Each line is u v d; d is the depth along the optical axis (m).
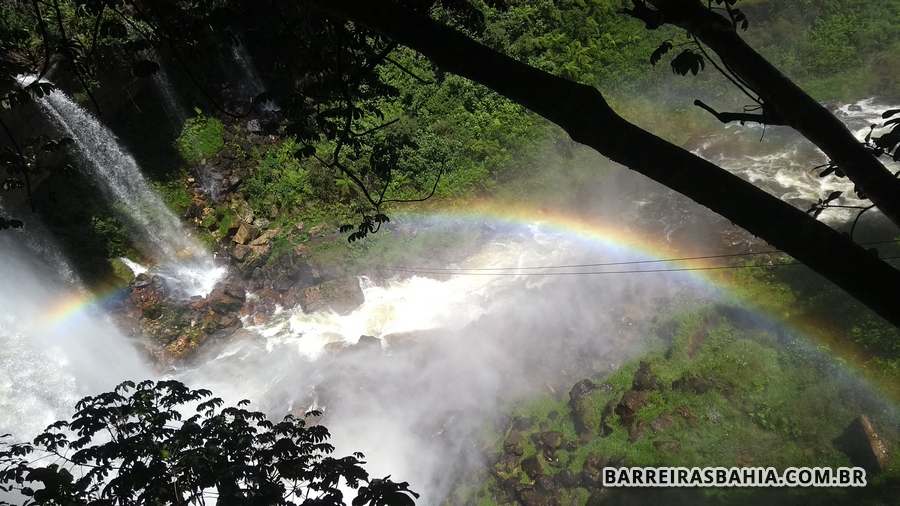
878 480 11.36
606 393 14.40
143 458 5.46
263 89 23.88
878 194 2.68
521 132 24.20
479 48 2.88
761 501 11.54
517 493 12.99
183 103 23.19
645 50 26.03
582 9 27.02
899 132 3.72
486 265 20.95
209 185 22.52
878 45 24.58
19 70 6.01
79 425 5.47
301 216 21.70
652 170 2.76
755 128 23.91
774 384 13.53
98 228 20.03
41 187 19.56
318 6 3.08
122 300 19.28
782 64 24.84
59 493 4.74
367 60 5.61
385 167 6.73
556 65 26.08
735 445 12.56
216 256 21.20
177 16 6.05
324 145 22.73
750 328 15.17
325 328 18.97
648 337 15.72
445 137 23.92
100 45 17.55
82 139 20.02
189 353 18.23
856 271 2.56
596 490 12.45
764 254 17.42
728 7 3.68
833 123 2.79
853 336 14.00
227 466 5.09
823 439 12.29
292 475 5.11
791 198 20.48
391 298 19.94
